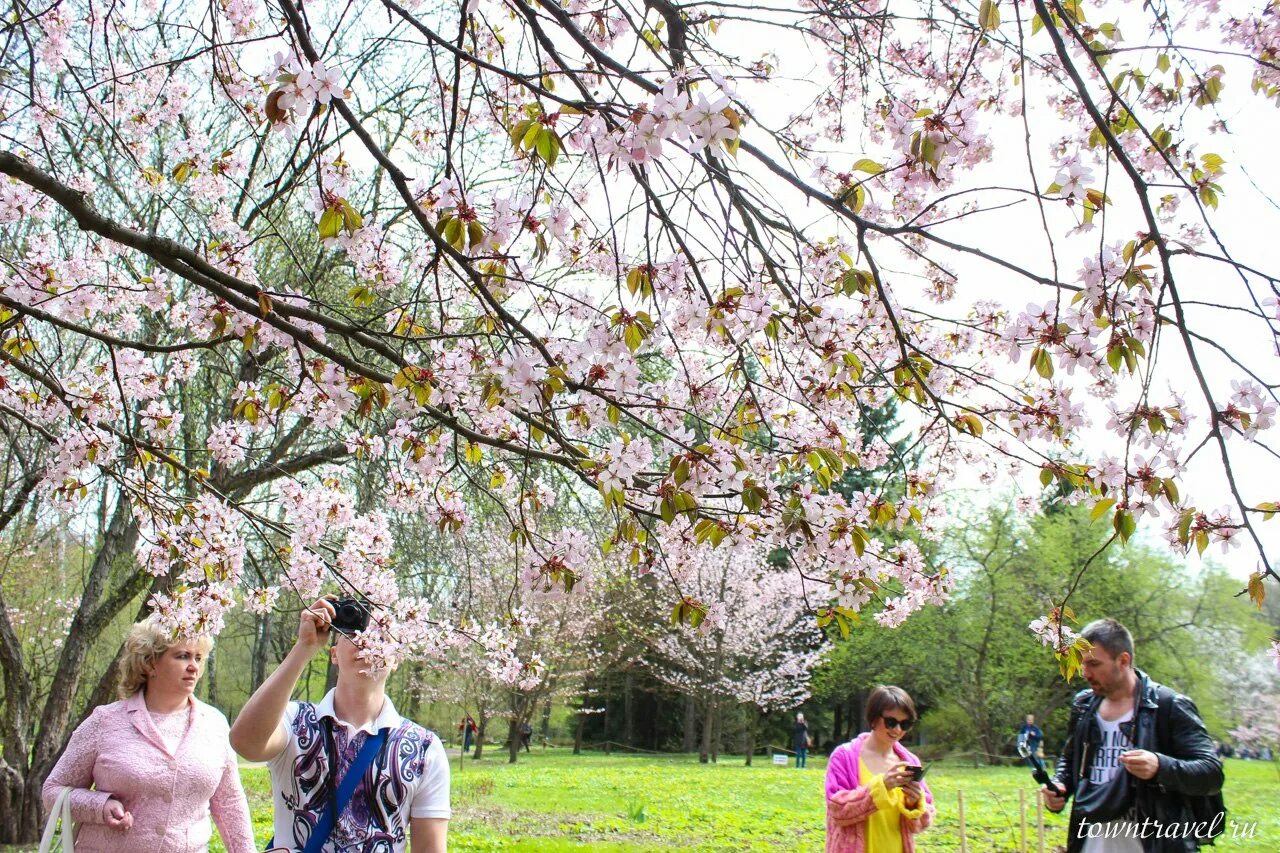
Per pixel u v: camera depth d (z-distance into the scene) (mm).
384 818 2262
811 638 23062
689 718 27203
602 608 18203
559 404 2514
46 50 4168
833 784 3461
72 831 2693
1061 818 10062
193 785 2824
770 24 2658
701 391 2928
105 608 8141
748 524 2555
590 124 1902
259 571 4027
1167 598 19875
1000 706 21422
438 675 18375
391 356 2488
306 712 2340
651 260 2193
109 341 3049
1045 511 20688
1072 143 2924
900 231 2020
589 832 9109
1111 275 1999
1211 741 2711
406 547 6828
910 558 3014
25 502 6730
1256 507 1964
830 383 2943
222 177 4090
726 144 1807
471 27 2809
